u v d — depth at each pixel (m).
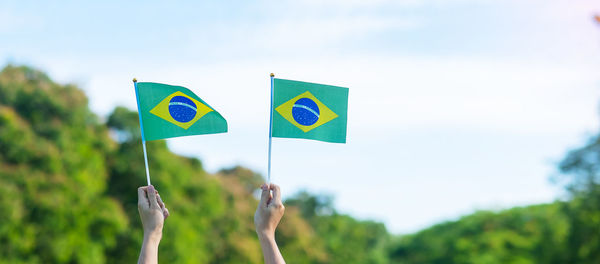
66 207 27.14
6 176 26.22
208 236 38.00
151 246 3.93
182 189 36.62
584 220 40.72
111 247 30.03
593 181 41.03
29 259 25.83
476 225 82.69
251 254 40.25
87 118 31.17
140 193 4.08
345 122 5.28
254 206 45.44
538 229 59.12
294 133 5.17
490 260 71.19
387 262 88.25
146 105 5.12
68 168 28.45
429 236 90.56
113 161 33.75
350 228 85.12
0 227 24.91
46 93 29.14
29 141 27.33
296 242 51.78
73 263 27.42
